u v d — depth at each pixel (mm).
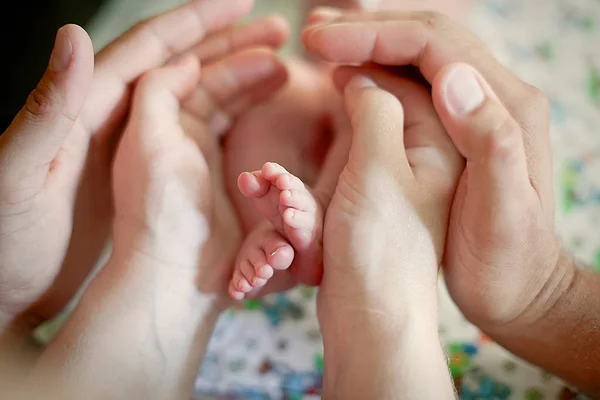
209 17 369
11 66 487
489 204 301
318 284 330
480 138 303
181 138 338
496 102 313
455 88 314
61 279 347
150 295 319
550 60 501
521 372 370
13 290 327
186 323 326
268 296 409
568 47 510
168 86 345
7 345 332
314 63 432
